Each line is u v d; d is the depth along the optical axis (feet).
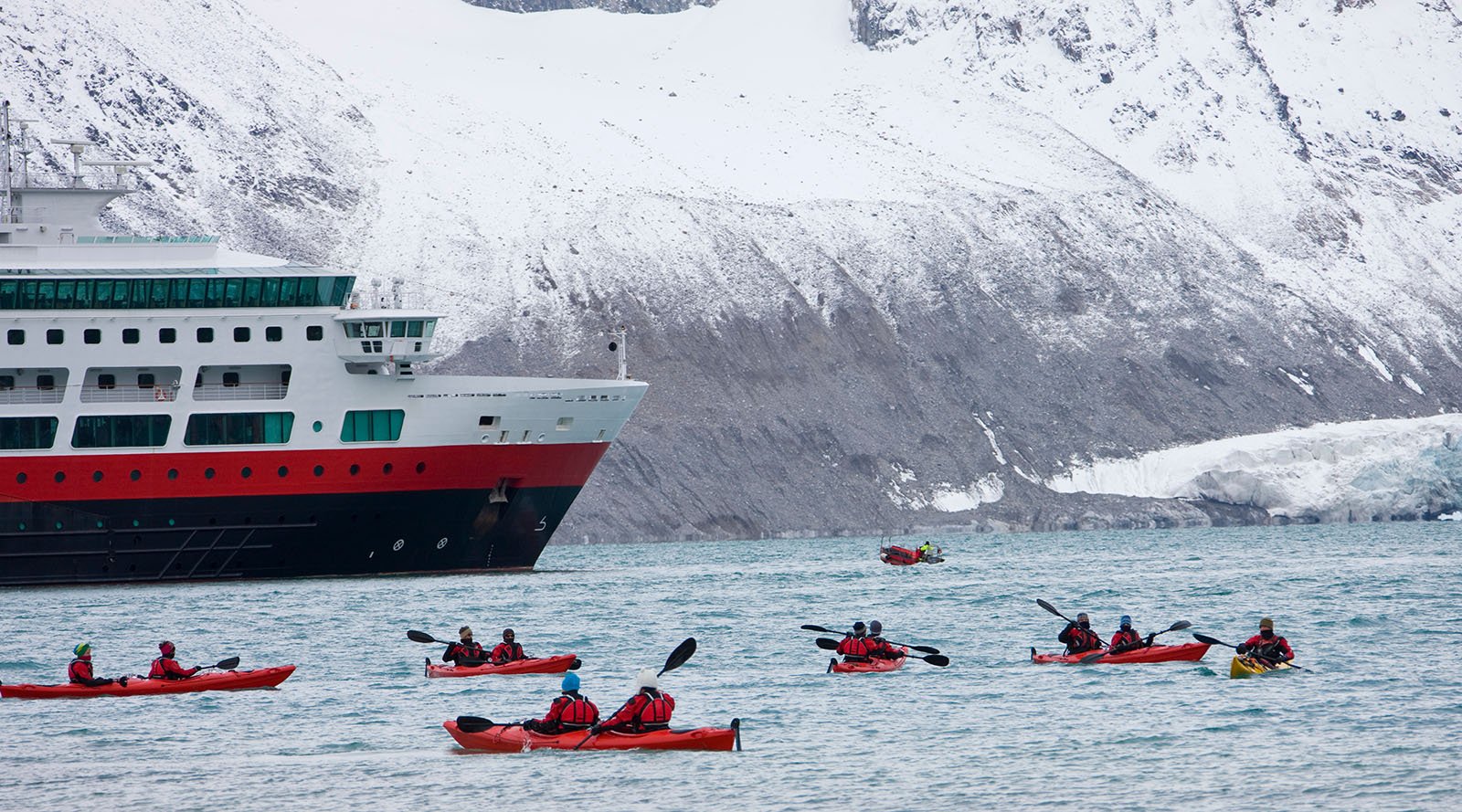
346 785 307.17
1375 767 305.53
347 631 547.49
